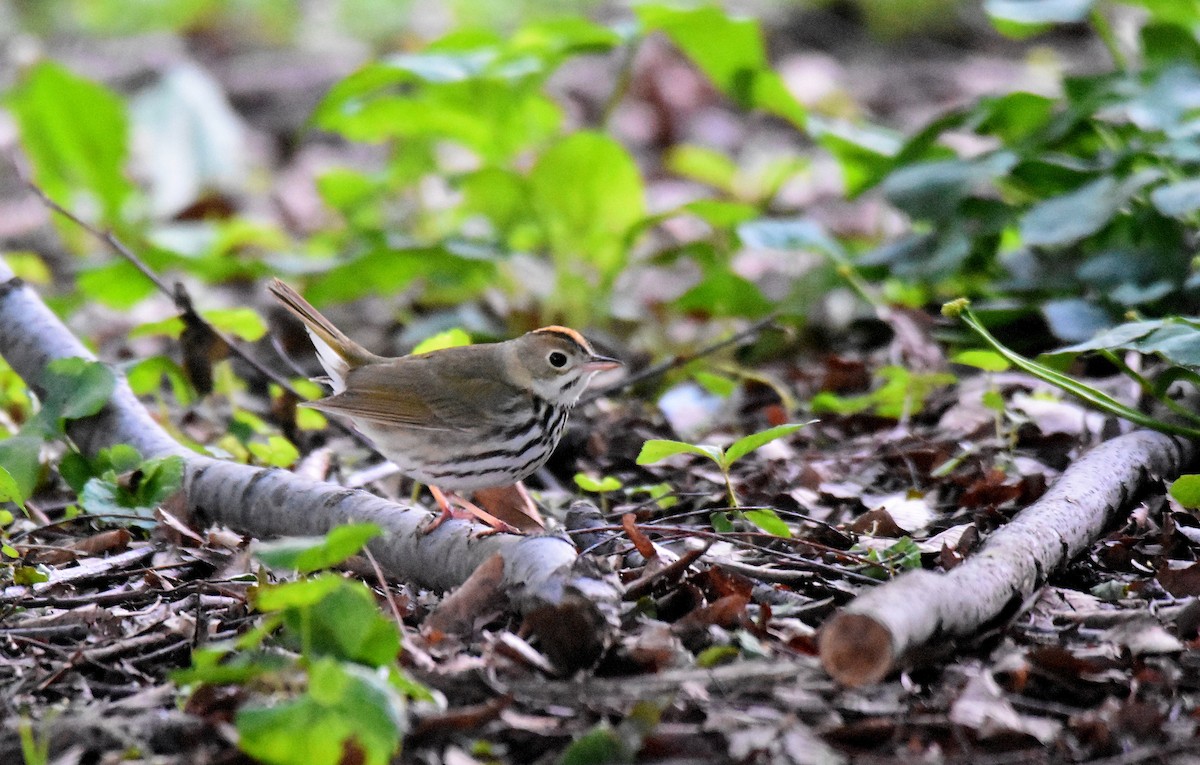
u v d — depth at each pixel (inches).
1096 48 1096.2
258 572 347.3
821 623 328.8
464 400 404.8
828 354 598.2
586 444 486.9
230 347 480.1
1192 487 366.0
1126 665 303.6
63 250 810.2
